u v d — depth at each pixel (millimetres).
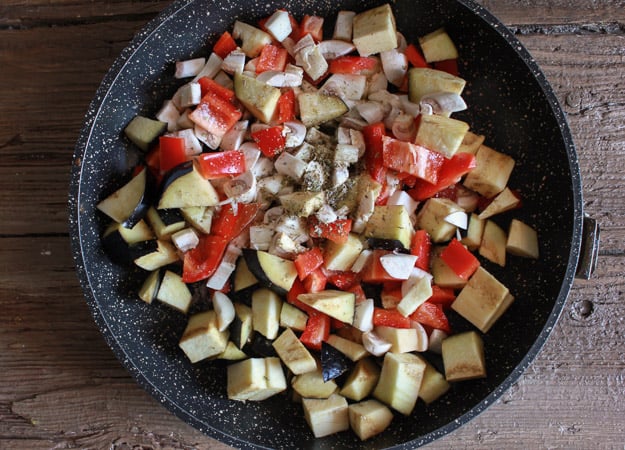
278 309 492
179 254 496
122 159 489
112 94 474
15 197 530
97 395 529
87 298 461
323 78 511
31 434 528
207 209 490
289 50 506
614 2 529
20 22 532
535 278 488
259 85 490
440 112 492
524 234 489
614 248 527
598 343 526
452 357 487
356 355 486
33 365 530
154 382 485
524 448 524
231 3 486
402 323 491
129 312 491
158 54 486
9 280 530
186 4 470
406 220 490
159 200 477
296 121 504
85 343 530
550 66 528
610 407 524
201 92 494
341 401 490
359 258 491
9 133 531
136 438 527
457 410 487
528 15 528
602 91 528
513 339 488
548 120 475
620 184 527
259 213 501
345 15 498
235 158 486
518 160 497
